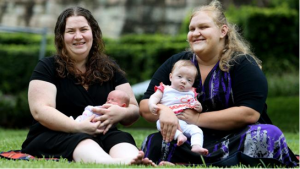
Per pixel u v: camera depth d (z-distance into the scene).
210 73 5.23
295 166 4.96
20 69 20.97
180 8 23.36
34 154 5.08
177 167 4.43
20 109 14.94
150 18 23.59
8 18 25.80
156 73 5.56
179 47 18.59
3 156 5.04
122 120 5.25
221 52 5.30
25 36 22.95
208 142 5.08
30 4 25.66
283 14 18.22
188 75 5.18
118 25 23.64
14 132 11.30
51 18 25.17
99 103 5.42
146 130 12.17
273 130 4.83
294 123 12.09
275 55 18.23
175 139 4.97
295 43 18.67
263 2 21.73
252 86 5.06
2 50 21.09
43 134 5.11
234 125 5.01
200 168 4.44
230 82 5.16
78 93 5.35
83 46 5.38
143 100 5.39
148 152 5.02
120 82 5.64
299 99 14.42
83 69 5.52
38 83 5.24
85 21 5.45
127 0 23.91
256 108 4.99
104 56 5.68
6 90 20.77
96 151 4.69
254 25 18.03
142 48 19.38
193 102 5.10
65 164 4.34
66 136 4.95
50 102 5.18
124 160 4.51
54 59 5.43
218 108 5.21
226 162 4.72
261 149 4.79
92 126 4.98
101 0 24.52
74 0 25.06
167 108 5.04
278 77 17.48
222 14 5.34
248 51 5.52
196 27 5.21
